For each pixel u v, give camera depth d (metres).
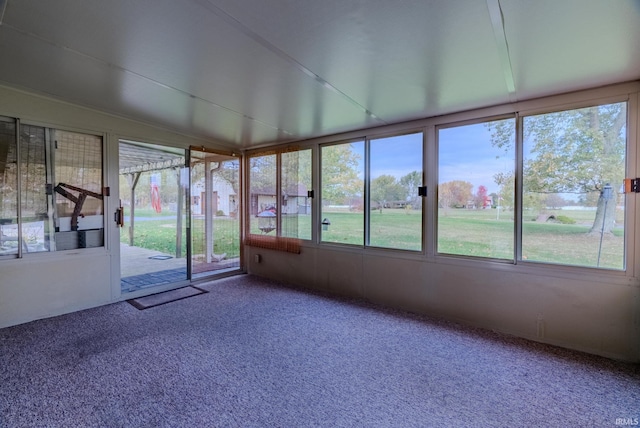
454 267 3.19
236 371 2.24
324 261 4.29
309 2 1.46
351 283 4.01
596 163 2.48
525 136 2.79
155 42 1.90
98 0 1.50
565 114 2.60
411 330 2.96
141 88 2.70
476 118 3.04
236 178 5.43
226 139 4.59
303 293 4.18
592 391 2.00
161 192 5.89
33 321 3.10
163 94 2.81
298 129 3.91
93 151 3.53
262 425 1.70
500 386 2.06
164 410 1.81
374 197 3.81
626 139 2.36
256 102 2.92
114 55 2.09
